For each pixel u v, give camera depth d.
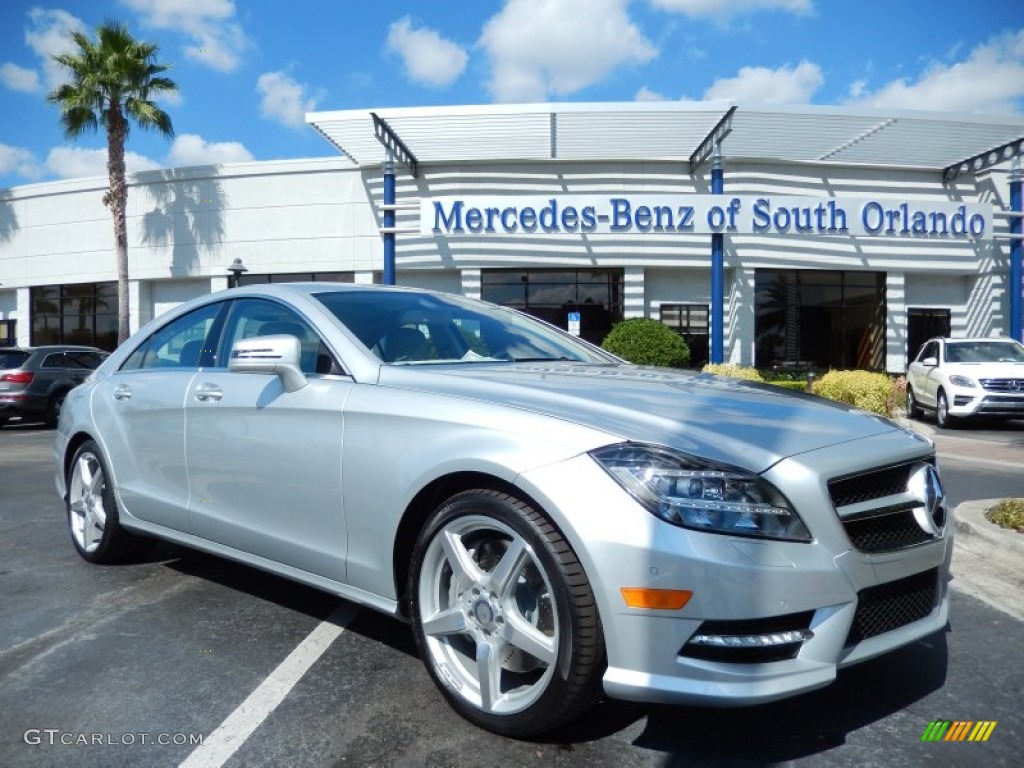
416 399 2.66
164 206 21.61
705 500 2.06
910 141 18.59
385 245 18.27
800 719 2.53
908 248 20.55
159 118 20.75
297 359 2.95
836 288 20.62
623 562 2.06
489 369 3.03
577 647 2.14
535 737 2.37
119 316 21.14
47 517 5.75
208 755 2.28
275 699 2.65
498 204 17.78
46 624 3.38
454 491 2.56
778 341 20.31
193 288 22.12
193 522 3.50
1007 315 20.67
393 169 18.14
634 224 17.69
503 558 2.34
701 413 2.46
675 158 19.59
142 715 2.54
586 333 20.22
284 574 3.10
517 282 20.20
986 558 4.43
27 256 23.59
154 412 3.72
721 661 2.04
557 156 19.45
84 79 20.39
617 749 2.32
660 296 20.41
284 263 20.80
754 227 17.64
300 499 2.96
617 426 2.28
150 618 3.45
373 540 2.70
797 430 2.39
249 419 3.19
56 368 14.20
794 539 2.09
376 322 3.30
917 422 14.52
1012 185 19.38
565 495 2.16
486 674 2.36
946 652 3.12
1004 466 8.48
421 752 2.30
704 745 2.35
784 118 17.31
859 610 2.22
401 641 3.18
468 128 17.67
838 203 17.75
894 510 2.34
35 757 2.27
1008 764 2.26
